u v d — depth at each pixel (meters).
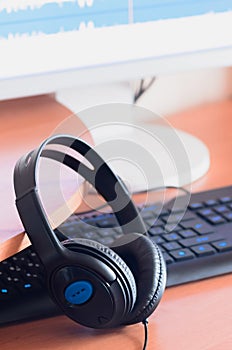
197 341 0.67
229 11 1.06
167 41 1.04
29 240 0.65
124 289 0.65
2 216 0.70
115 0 0.99
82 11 0.98
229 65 1.09
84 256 0.64
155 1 1.01
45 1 0.95
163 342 0.67
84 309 0.66
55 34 0.97
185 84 1.37
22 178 0.64
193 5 1.04
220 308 0.73
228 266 0.79
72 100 1.13
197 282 0.77
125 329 0.70
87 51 1.00
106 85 1.13
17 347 0.68
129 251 0.73
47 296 0.73
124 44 1.02
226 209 0.91
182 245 0.82
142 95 1.33
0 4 0.93
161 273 0.70
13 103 1.11
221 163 1.10
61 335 0.69
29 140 0.94
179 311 0.73
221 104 1.40
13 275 0.76
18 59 0.96
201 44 1.06
